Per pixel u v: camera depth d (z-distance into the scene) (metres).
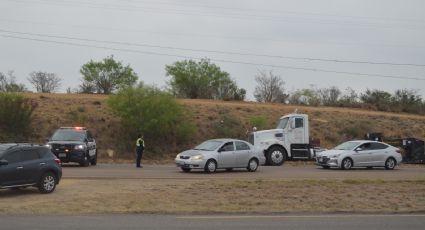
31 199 16.52
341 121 51.41
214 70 66.56
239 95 67.00
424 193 19.27
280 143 34.91
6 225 11.97
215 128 44.22
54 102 44.84
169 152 40.00
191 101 52.12
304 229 12.08
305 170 29.72
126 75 64.25
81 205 15.32
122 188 19.11
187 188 19.17
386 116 56.28
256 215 14.30
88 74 63.50
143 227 11.97
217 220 13.28
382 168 32.53
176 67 65.81
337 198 17.61
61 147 28.62
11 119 38.06
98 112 43.66
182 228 11.95
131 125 40.09
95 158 31.38
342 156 30.56
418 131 52.69
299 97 71.44
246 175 25.69
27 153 17.58
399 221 13.54
